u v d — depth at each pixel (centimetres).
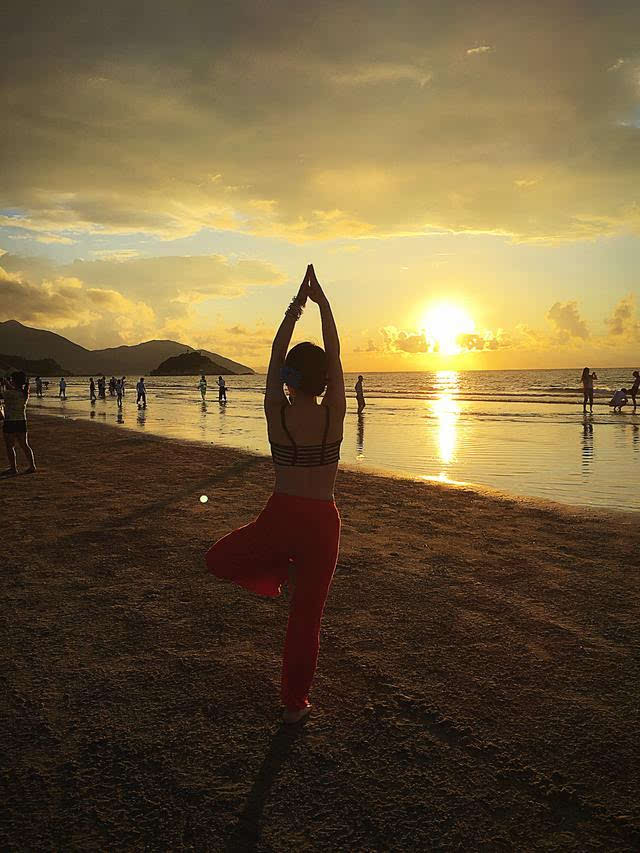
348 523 704
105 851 208
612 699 309
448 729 283
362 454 1453
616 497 884
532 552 576
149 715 296
